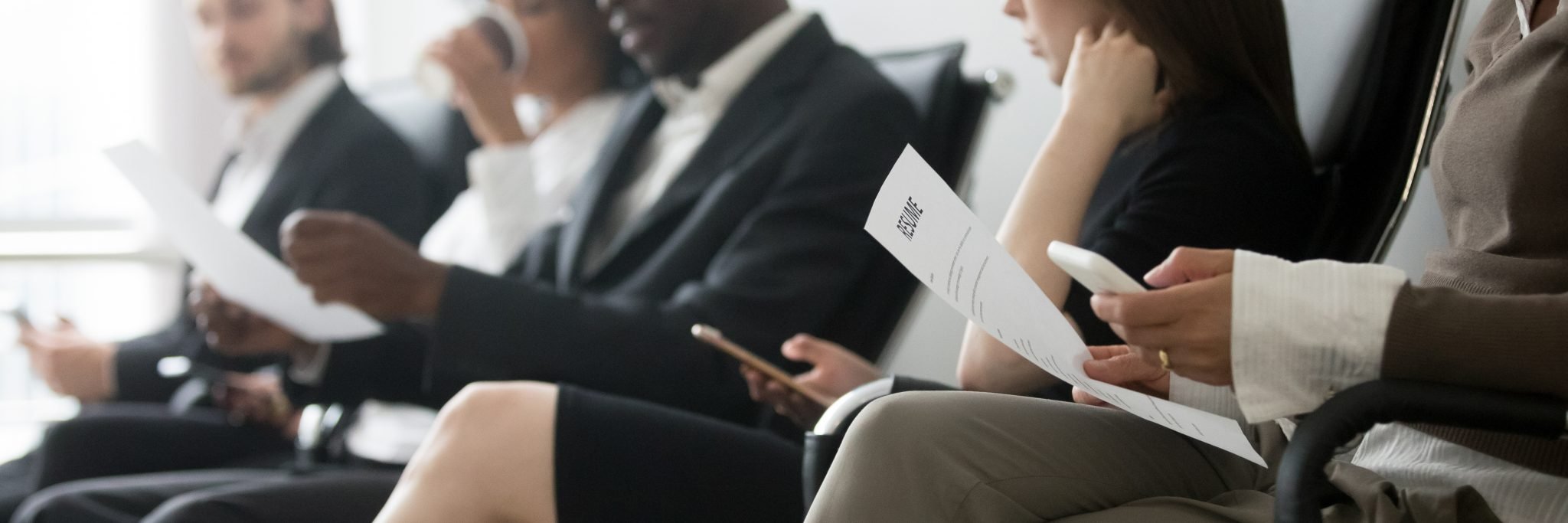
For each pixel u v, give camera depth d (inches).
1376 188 51.1
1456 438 38.5
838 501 35.6
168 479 78.8
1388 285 32.0
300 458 83.5
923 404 36.8
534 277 90.6
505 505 49.8
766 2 84.0
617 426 51.1
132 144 70.1
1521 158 37.0
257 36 108.0
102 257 127.2
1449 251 39.8
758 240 75.1
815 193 75.9
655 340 71.1
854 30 111.5
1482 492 37.5
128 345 105.1
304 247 69.7
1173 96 54.9
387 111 115.4
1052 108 95.9
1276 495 30.9
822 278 74.1
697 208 78.8
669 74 86.5
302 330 77.0
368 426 88.4
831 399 59.1
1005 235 52.8
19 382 141.8
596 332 70.7
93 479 92.2
